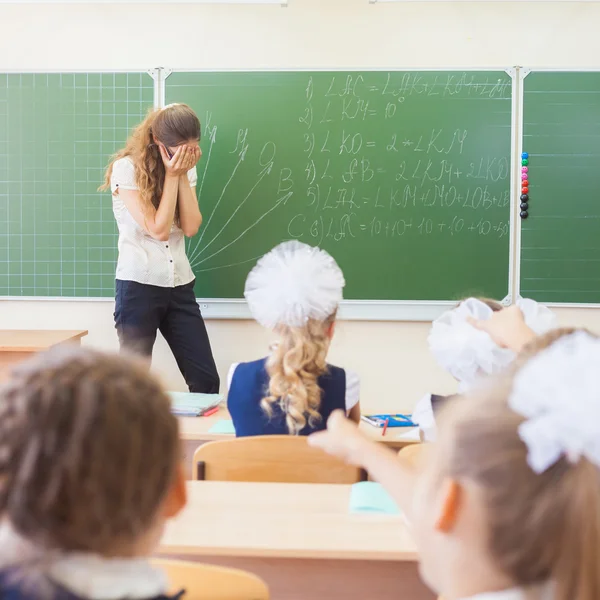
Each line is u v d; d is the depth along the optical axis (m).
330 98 3.74
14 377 0.59
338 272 1.99
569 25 3.71
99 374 0.59
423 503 0.54
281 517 1.36
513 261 3.78
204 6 3.74
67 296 3.85
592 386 0.47
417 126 3.74
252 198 3.79
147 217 3.43
